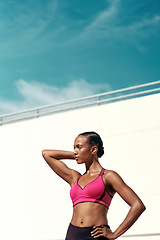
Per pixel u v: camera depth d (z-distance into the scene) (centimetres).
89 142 389
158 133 1116
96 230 351
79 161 387
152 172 1093
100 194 365
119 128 1164
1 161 1303
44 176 1229
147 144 1120
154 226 1049
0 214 1249
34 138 1277
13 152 1295
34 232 1191
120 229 353
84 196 368
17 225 1219
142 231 1058
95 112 1208
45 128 1270
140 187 1094
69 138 1222
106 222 365
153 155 1105
